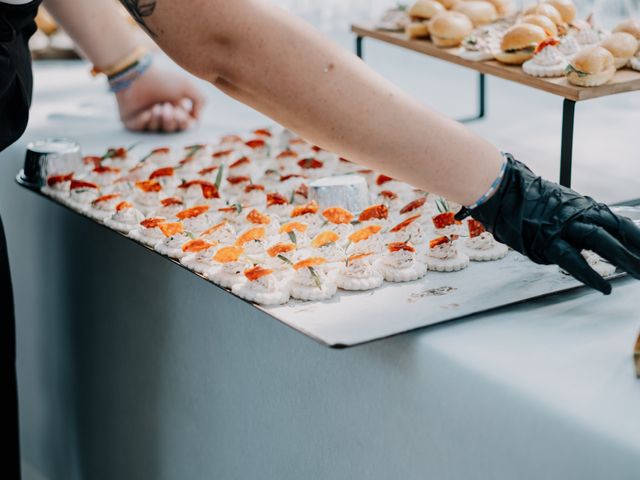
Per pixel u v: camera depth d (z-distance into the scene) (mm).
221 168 1275
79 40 1589
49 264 1470
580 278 875
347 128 854
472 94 1812
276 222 1136
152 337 1234
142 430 1309
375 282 958
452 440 812
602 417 703
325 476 969
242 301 1036
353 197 1175
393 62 2072
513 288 928
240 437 1091
